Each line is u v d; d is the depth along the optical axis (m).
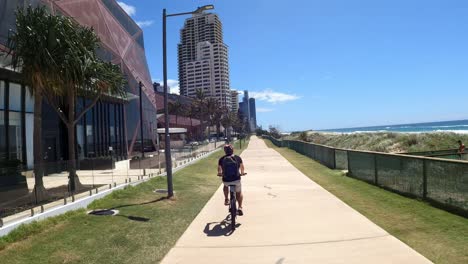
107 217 9.41
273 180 17.22
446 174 9.19
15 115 20.67
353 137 48.19
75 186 11.89
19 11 11.91
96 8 34.34
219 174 9.05
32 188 10.23
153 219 9.56
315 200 11.57
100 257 6.64
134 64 44.69
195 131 121.38
